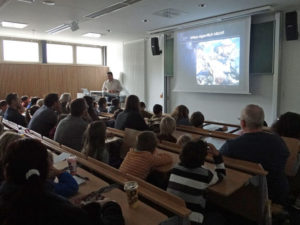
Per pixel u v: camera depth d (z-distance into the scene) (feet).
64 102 15.74
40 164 3.04
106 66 32.42
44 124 11.34
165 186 6.77
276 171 6.22
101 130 7.57
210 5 15.83
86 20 19.33
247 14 17.43
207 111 22.29
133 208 4.56
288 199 7.59
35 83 26.84
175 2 15.15
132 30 23.17
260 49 18.08
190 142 5.37
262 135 6.33
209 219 5.57
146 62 27.63
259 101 18.93
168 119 9.44
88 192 5.22
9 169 2.98
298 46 16.66
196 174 5.14
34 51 27.14
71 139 8.95
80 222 3.00
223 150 6.78
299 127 7.78
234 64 19.22
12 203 2.77
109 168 6.07
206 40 20.79
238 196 6.72
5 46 25.31
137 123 11.23
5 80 25.05
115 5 15.67
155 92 27.02
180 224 4.27
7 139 4.62
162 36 24.57
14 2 14.94
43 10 16.60
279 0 14.96
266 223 6.07
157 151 7.97
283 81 17.54
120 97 26.50
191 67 22.21
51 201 2.95
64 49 29.25
